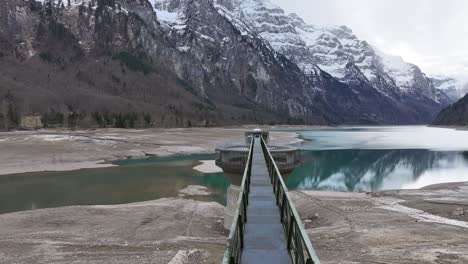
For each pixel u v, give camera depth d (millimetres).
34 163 74125
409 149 113812
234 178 32156
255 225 12906
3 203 44656
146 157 89312
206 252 24109
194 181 58969
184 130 180625
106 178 61312
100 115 184375
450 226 30797
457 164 82875
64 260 22969
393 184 60750
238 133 166625
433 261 22125
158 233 30859
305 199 43938
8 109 179500
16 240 27516
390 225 31297
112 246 25828
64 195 49094
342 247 25359
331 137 176000
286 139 145625
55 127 162750
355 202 41875
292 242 10641
